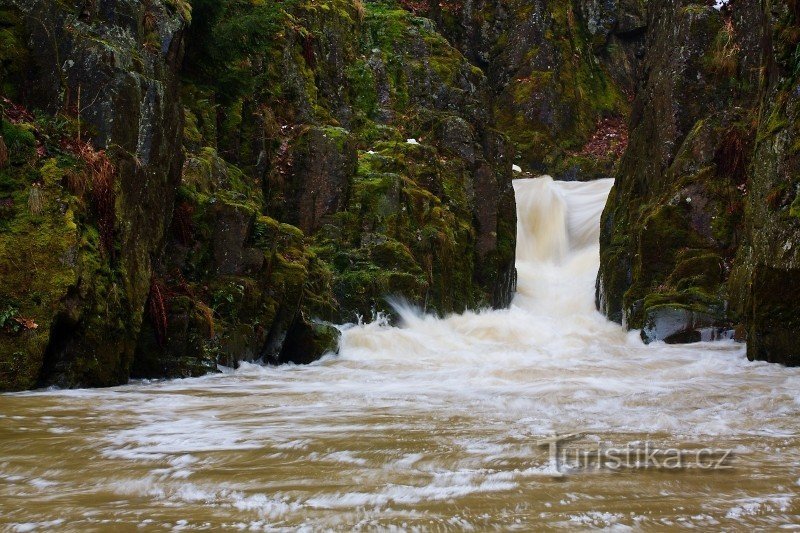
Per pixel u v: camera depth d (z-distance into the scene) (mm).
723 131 15391
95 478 4191
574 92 28969
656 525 3363
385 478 4172
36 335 7793
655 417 6195
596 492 3881
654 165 17062
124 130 9109
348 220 15125
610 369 10227
